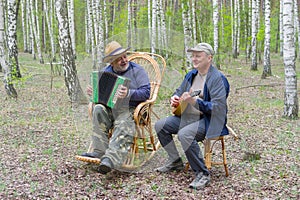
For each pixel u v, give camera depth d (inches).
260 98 461.1
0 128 295.4
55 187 176.7
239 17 1143.0
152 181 184.5
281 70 813.9
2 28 443.2
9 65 467.5
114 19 1017.5
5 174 193.3
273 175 190.1
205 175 179.9
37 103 412.2
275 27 1393.9
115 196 168.2
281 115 347.3
